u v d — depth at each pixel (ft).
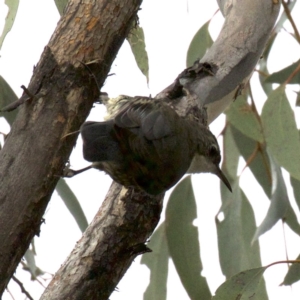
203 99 26.89
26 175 19.60
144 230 22.30
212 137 27.37
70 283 21.44
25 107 20.20
